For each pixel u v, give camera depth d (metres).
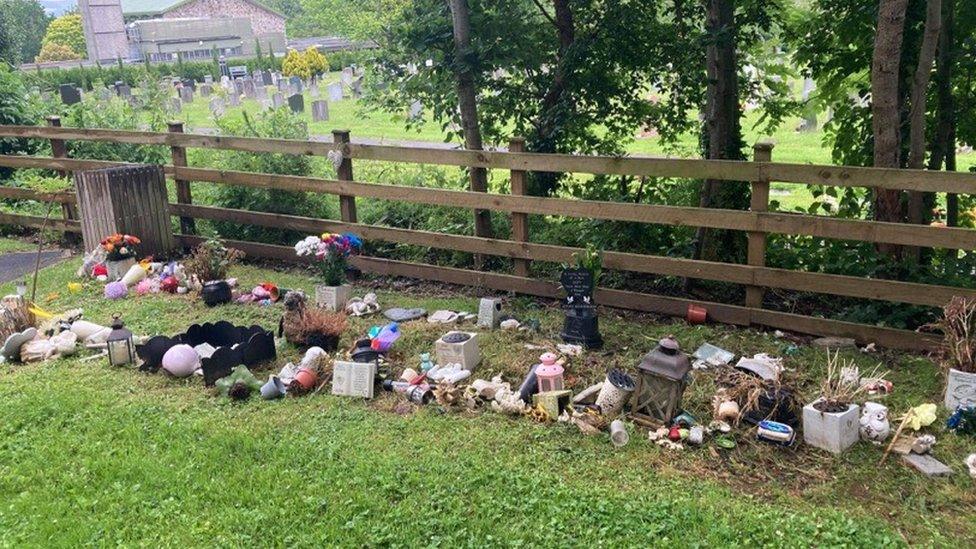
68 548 3.49
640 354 5.43
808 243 6.21
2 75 11.34
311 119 21.56
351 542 3.45
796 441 4.19
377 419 4.62
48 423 4.67
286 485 3.90
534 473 3.95
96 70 35.53
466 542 3.42
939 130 6.18
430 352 5.57
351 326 6.10
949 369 4.45
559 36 7.65
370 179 9.51
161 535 3.55
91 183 7.86
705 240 6.44
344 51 39.22
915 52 5.96
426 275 7.24
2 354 5.80
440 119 8.39
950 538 3.40
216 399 4.97
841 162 6.95
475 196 6.84
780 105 7.62
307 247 6.61
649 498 3.71
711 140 6.66
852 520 3.50
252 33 56.81
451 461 4.08
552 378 4.71
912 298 5.21
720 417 4.37
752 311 5.79
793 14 6.83
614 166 6.12
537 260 6.84
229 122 10.60
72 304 6.98
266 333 5.49
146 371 5.46
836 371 5.02
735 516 3.56
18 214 9.66
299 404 4.87
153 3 71.81
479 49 7.03
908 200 5.82
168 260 8.37
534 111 7.87
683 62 7.21
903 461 4.00
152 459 4.19
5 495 3.95
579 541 3.39
